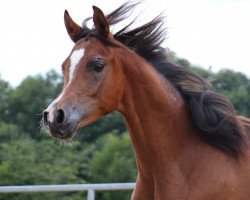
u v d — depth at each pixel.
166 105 5.70
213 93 5.84
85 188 8.19
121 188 8.07
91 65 5.46
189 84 5.86
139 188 5.85
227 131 5.70
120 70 5.59
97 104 5.47
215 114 5.75
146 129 5.66
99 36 5.59
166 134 5.68
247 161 5.70
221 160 5.64
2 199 11.55
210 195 5.51
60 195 12.38
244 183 5.59
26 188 8.38
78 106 5.36
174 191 5.61
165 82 5.79
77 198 12.63
